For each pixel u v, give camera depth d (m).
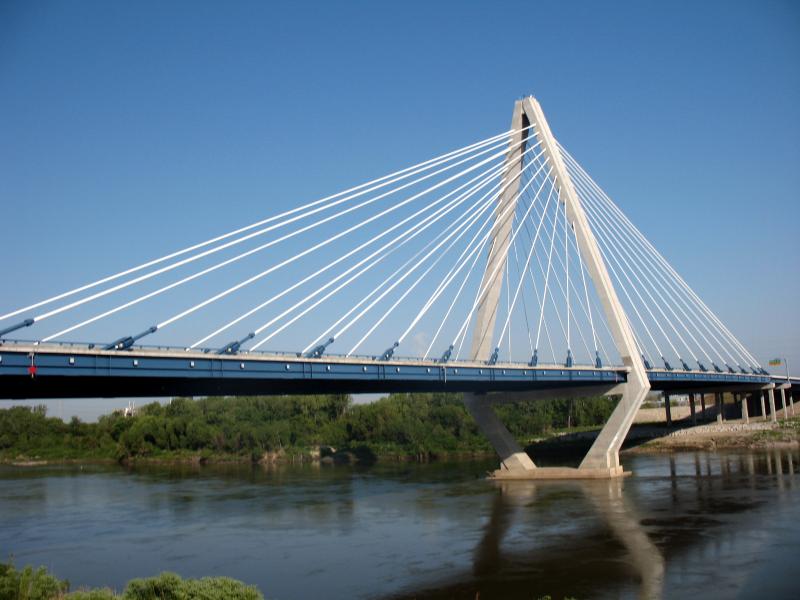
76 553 46.34
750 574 35.12
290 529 52.12
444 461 111.50
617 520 50.25
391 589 35.56
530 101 82.56
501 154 77.69
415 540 46.75
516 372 66.62
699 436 107.94
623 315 78.31
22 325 34.56
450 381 62.12
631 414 76.44
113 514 62.59
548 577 36.62
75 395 42.31
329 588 35.97
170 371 39.94
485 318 75.69
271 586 36.62
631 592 33.38
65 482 91.75
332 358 49.28
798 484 62.62
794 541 41.12
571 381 73.38
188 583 25.86
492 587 35.34
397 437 124.25
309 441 132.38
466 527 50.41
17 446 149.75
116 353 37.50
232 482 86.38
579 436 118.81
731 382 106.69
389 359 54.84
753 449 98.50
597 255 78.62
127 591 25.47
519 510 56.34
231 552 45.00
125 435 136.75
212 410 143.38
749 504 53.72
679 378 90.75
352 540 47.38
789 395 144.38
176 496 73.62
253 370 44.25
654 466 84.12
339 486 78.06
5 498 75.38
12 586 26.53
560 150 84.88
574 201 79.56
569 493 64.75
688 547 41.19
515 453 80.12
